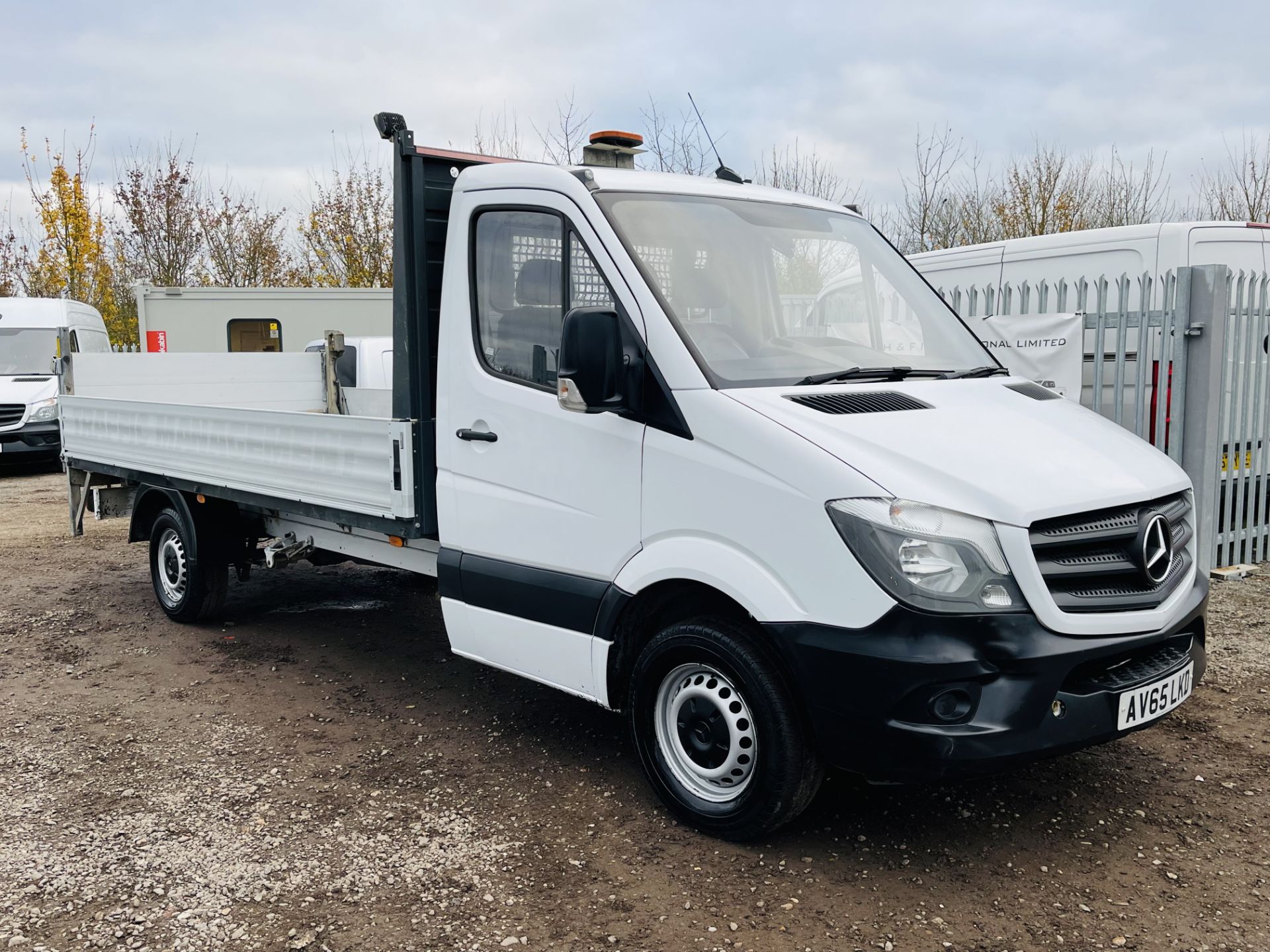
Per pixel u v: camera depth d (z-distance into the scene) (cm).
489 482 454
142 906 352
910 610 327
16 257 2867
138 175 2641
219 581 697
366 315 1638
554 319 425
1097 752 466
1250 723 497
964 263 988
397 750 489
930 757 329
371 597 798
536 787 443
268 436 578
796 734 362
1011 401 416
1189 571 392
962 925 334
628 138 528
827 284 456
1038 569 332
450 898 355
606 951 323
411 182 476
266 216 2767
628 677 421
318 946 328
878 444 349
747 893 354
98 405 767
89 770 468
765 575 355
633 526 396
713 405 370
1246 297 829
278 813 422
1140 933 328
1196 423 736
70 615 746
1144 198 1975
